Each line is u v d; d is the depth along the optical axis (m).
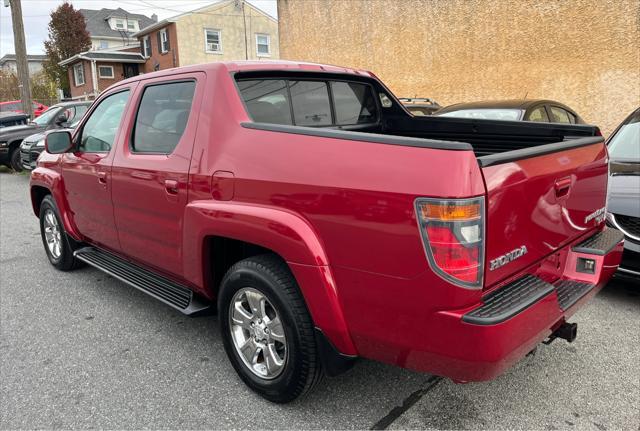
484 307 2.07
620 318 3.78
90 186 4.06
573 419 2.64
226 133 2.81
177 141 3.17
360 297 2.25
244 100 3.00
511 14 12.25
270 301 2.62
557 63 11.65
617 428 2.56
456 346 2.03
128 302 4.34
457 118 3.79
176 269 3.29
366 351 2.36
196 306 3.21
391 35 15.38
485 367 2.03
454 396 2.86
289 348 2.58
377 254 2.14
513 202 2.16
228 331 2.95
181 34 32.22
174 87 3.29
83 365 3.29
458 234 1.95
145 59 36.94
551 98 11.89
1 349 3.52
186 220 2.98
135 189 3.46
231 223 2.65
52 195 4.77
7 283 4.86
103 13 53.06
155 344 3.56
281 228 2.42
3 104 24.44
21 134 12.83
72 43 45.75
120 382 3.07
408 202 2.03
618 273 3.88
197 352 3.44
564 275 2.80
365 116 4.00
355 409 2.76
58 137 4.19
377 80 3.94
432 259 1.99
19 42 15.91
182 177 3.00
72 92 42.16
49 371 3.22
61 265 5.12
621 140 4.93
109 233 3.99
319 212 2.31
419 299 2.07
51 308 4.23
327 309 2.35
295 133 2.48
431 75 14.45
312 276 2.34
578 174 2.68
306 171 2.37
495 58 12.82
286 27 19.25
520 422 2.62
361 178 2.17
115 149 3.72
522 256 2.30
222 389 2.98
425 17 14.23
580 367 3.13
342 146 2.28
